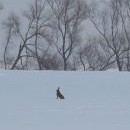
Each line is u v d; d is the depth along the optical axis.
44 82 58.03
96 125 28.12
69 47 141.62
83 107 37.34
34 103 39.59
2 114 32.88
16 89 50.25
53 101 41.16
